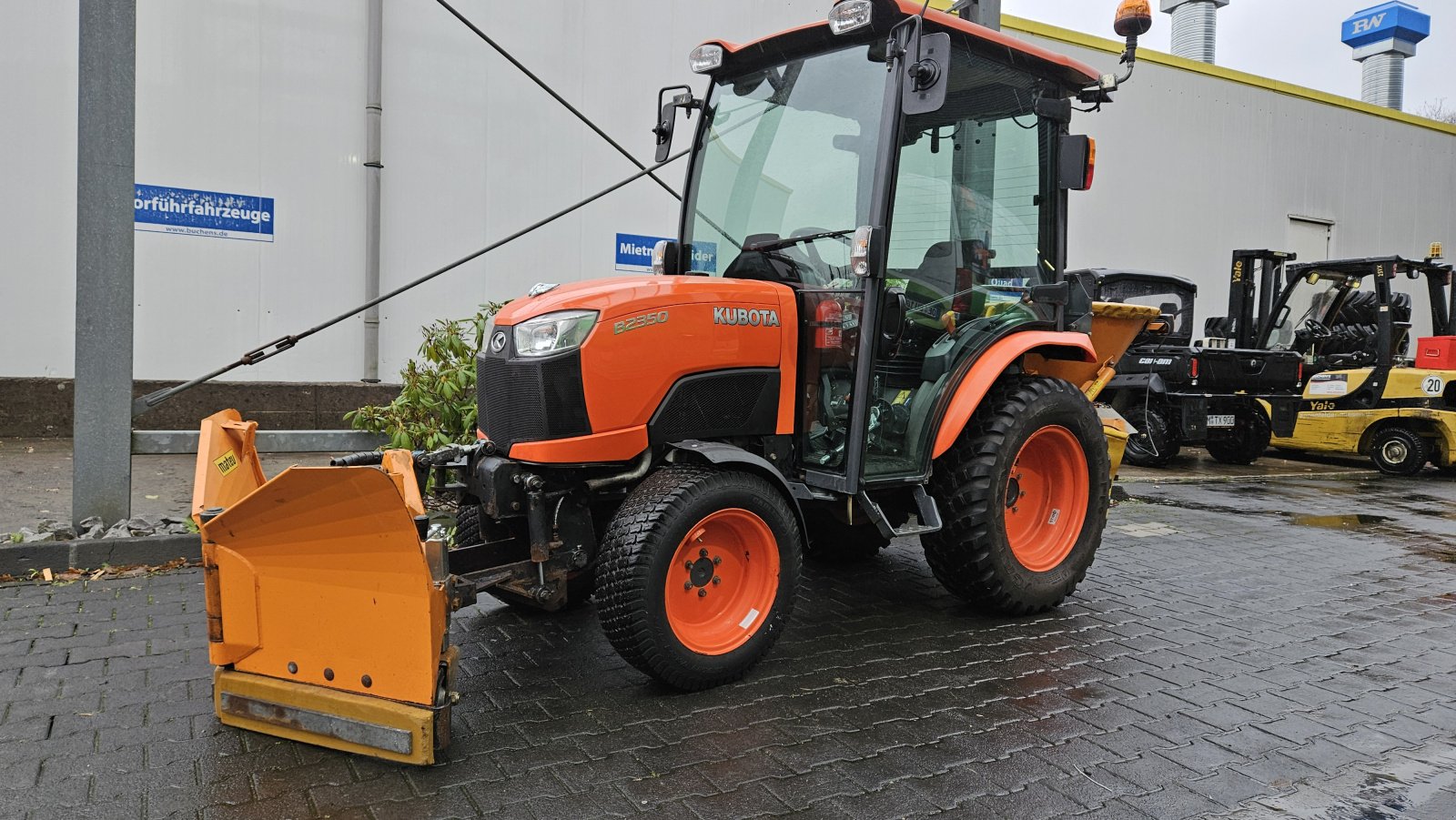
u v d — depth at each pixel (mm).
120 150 4715
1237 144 13836
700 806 2539
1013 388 4312
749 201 4133
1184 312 10961
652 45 9117
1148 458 10539
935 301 4066
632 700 3273
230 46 7527
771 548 3492
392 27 8055
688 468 3393
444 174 8359
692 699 3293
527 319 3373
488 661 3625
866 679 3531
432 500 5969
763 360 3695
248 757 2746
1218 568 5484
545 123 8711
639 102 9109
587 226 9008
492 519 3535
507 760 2789
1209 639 4125
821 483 3766
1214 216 13734
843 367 3822
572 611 4250
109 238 4730
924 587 4824
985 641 4012
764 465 3449
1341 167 15297
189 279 7559
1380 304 10438
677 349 3461
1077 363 4793
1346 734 3139
